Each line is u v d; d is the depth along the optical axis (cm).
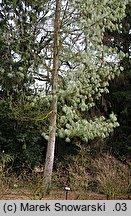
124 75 1641
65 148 1550
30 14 1289
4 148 1479
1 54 1331
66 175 1323
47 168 1136
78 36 1066
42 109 1261
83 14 1054
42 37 1177
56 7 1105
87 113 1485
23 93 1324
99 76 1083
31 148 1500
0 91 1456
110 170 1150
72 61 1043
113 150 1566
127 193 1103
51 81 1120
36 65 1130
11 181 1195
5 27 1316
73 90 1035
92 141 1490
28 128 1479
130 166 1248
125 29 1681
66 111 1011
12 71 1287
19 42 1184
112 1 1031
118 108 1677
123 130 1634
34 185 1176
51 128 1110
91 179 1202
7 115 1396
